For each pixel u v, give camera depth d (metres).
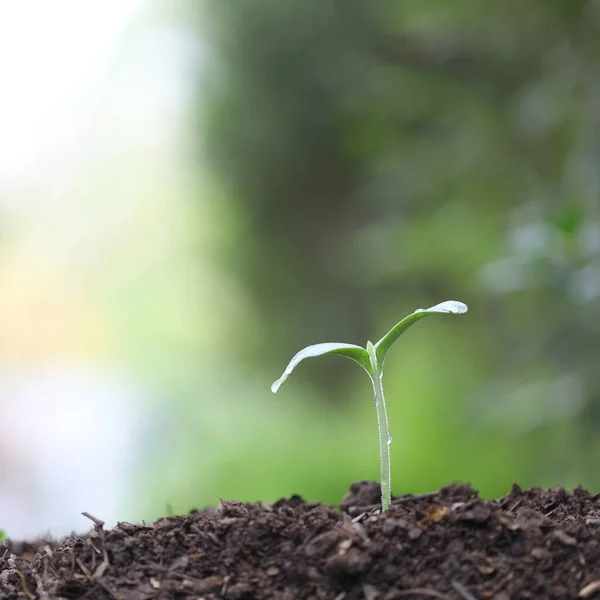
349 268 7.20
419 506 1.34
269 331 8.07
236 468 5.52
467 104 4.96
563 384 3.31
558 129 4.00
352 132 6.43
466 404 4.41
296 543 1.14
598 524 1.17
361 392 6.82
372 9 6.17
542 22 4.15
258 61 7.32
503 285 2.92
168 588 1.07
